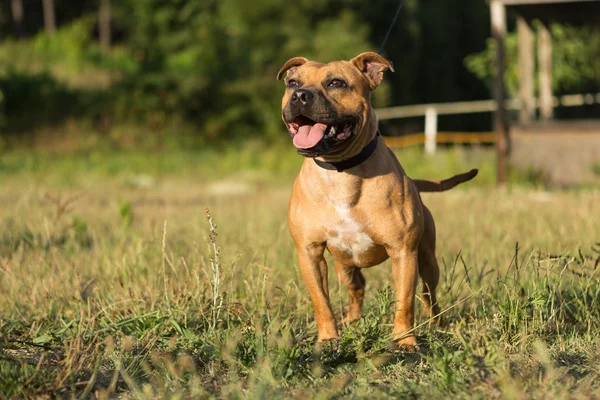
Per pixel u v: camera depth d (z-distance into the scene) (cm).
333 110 434
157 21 2820
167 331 463
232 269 542
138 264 585
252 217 932
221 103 2678
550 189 1342
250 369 387
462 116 3378
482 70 2366
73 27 2944
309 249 465
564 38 2075
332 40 2933
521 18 1493
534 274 512
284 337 394
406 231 453
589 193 1067
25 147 2230
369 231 451
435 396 339
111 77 2686
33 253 657
